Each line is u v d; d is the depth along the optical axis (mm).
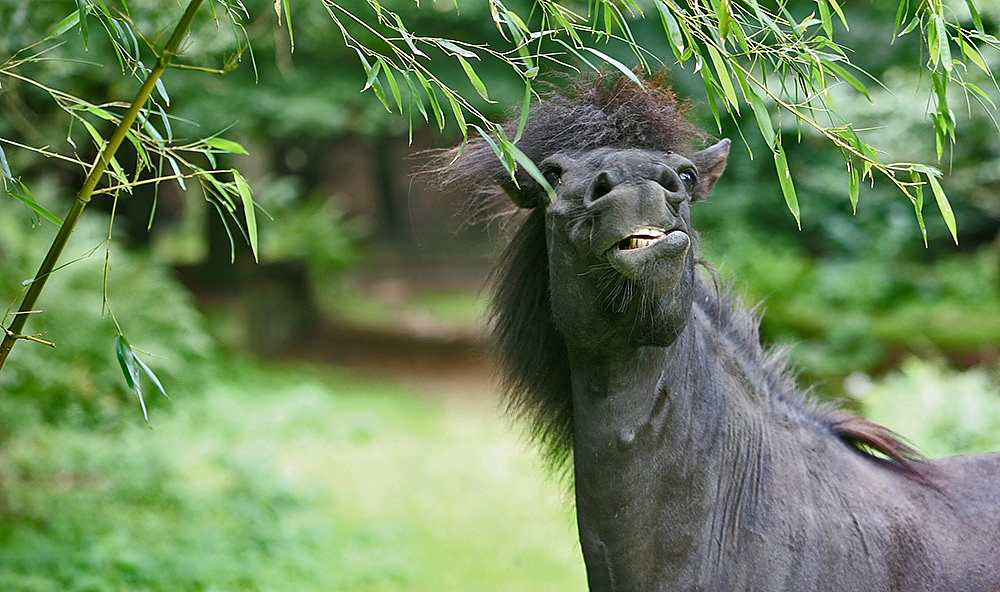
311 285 28906
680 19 4039
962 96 16688
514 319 4688
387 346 27516
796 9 15266
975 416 10727
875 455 4996
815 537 4332
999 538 4598
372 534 12156
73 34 13398
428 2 17219
